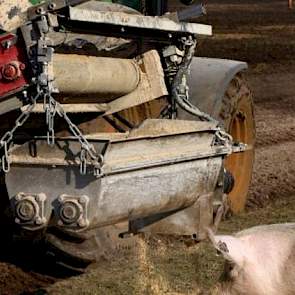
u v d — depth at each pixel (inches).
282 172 453.1
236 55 939.3
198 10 267.7
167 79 278.7
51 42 210.4
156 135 234.2
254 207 386.0
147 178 230.5
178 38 274.7
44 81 211.0
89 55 247.1
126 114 281.4
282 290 210.5
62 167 213.3
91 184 212.4
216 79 320.5
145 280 281.7
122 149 220.8
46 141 214.5
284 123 597.3
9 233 282.2
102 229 286.4
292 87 768.9
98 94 246.7
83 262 290.8
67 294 278.5
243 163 362.0
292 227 217.5
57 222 213.2
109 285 282.4
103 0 289.3
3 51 211.0
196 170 251.6
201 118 278.4
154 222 260.1
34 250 293.3
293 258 209.8
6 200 255.8
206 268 293.3
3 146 213.5
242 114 350.3
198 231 258.5
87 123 263.6
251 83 780.0
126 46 265.9
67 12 213.5
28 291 281.4
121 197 221.9
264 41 1074.1
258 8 1807.3
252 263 211.0
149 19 248.5
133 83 263.7
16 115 226.5
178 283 281.1
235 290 213.2
